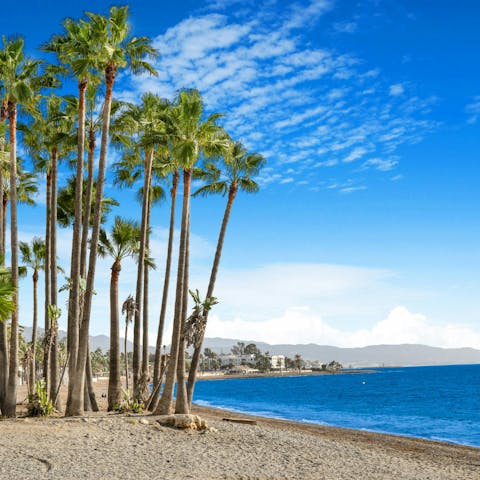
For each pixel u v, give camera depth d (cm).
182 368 2925
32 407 2820
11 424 2294
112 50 2583
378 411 6519
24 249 4553
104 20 2634
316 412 6341
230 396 10856
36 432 2141
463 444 3534
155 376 3403
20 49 2770
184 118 2773
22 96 2680
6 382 2789
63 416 2738
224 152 2983
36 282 4584
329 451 2323
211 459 1928
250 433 2592
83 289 3056
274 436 2583
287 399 9469
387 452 2553
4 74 2692
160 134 2831
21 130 3134
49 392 3250
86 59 2644
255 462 1936
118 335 3278
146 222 3600
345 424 4916
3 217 3303
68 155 3575
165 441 2200
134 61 2780
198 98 2859
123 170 3959
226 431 2575
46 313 3459
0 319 2212
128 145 3241
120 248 3316
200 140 2820
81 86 2766
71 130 3178
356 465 2033
